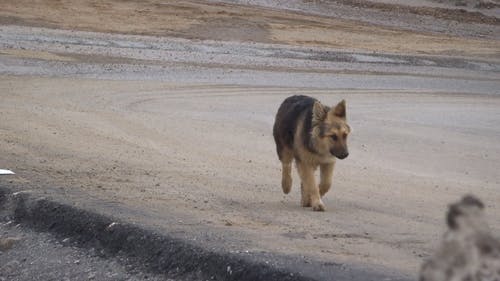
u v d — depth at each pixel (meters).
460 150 20.81
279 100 29.47
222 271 7.36
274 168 15.77
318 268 7.09
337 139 10.60
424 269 2.41
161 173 13.82
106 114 22.84
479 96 35.44
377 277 6.85
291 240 8.53
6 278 8.02
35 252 8.62
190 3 51.19
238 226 9.25
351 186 14.12
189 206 10.58
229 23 46.56
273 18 49.88
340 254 7.91
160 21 45.25
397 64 42.03
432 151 20.36
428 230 9.80
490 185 15.87
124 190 11.49
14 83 28.53
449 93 35.66
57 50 35.78
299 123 11.11
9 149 14.98
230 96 29.59
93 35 39.62
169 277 7.63
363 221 10.29
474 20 59.16
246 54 39.81
